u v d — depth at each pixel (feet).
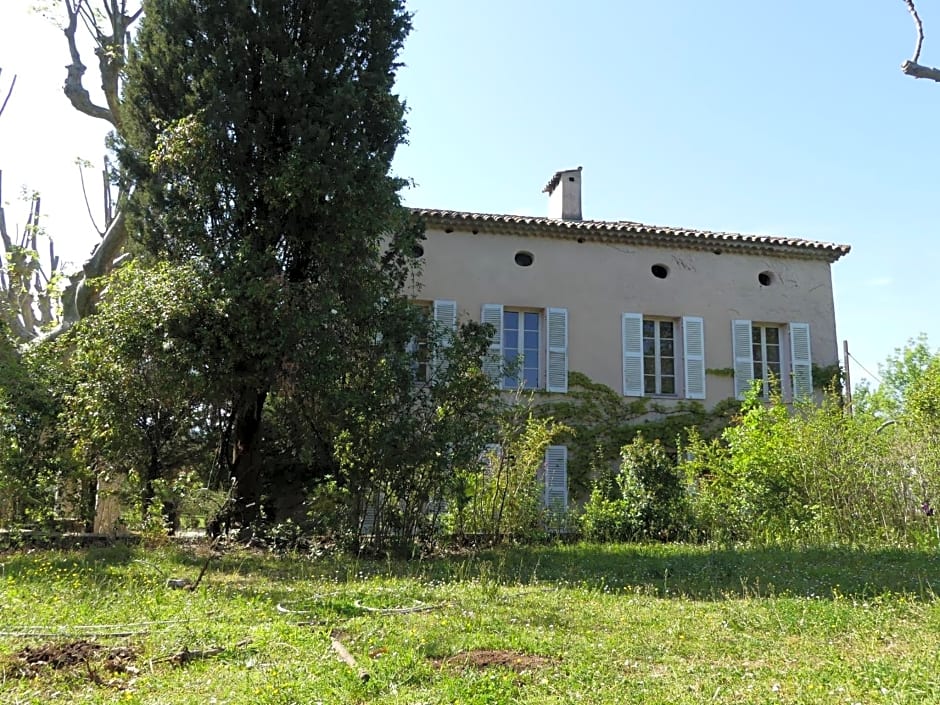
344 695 13.62
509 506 43.19
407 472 38.19
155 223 42.09
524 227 59.88
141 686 14.01
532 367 59.57
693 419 60.03
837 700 13.85
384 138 43.45
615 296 61.26
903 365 93.40
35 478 36.55
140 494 37.22
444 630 19.07
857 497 43.45
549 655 17.15
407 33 45.47
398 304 42.55
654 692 14.46
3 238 62.44
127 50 44.14
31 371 38.34
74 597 21.81
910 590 25.62
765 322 63.98
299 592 24.86
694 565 32.42
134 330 36.52
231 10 41.04
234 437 43.16
